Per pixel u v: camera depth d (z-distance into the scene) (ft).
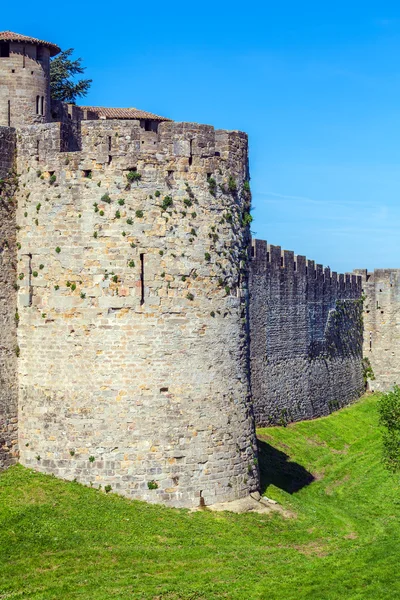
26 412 116.78
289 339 222.48
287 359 220.64
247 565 100.99
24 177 117.80
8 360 116.98
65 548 99.71
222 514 115.14
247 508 119.03
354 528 126.52
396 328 297.12
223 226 121.70
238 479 119.96
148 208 115.24
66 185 115.03
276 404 212.23
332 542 114.93
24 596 88.28
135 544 102.32
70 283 114.32
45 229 115.75
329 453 201.98
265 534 113.09
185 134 118.42
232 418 119.96
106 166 114.52
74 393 113.80
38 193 116.37
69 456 113.50
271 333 211.41
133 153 115.03
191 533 107.34
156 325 114.52
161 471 113.60
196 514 113.29
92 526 104.83
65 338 114.42
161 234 115.55
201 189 119.24
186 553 101.65
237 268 123.95
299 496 151.23
